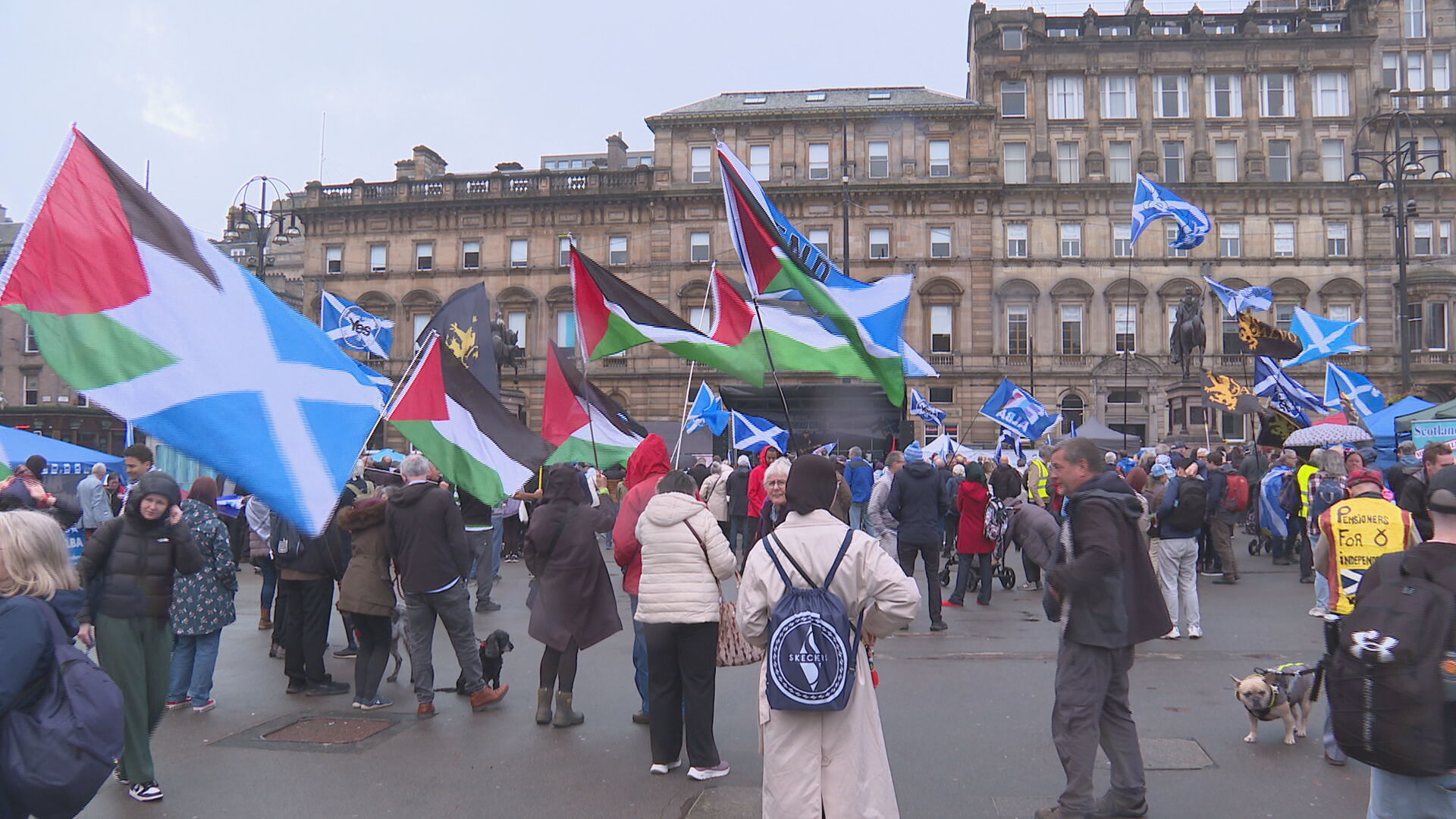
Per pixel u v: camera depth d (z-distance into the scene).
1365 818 5.54
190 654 8.20
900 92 52.09
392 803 5.90
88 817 5.71
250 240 67.81
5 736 3.65
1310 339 26.09
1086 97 48.72
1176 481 10.82
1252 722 6.99
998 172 48.34
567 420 13.41
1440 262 46.38
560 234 50.97
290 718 7.85
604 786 6.19
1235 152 48.22
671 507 6.41
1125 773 5.43
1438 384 45.47
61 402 52.94
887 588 4.40
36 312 5.41
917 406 30.28
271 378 6.05
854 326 10.28
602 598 7.63
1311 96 48.06
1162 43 48.41
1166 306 47.59
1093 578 5.16
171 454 17.78
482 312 13.31
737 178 10.57
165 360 5.68
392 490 8.12
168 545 6.12
